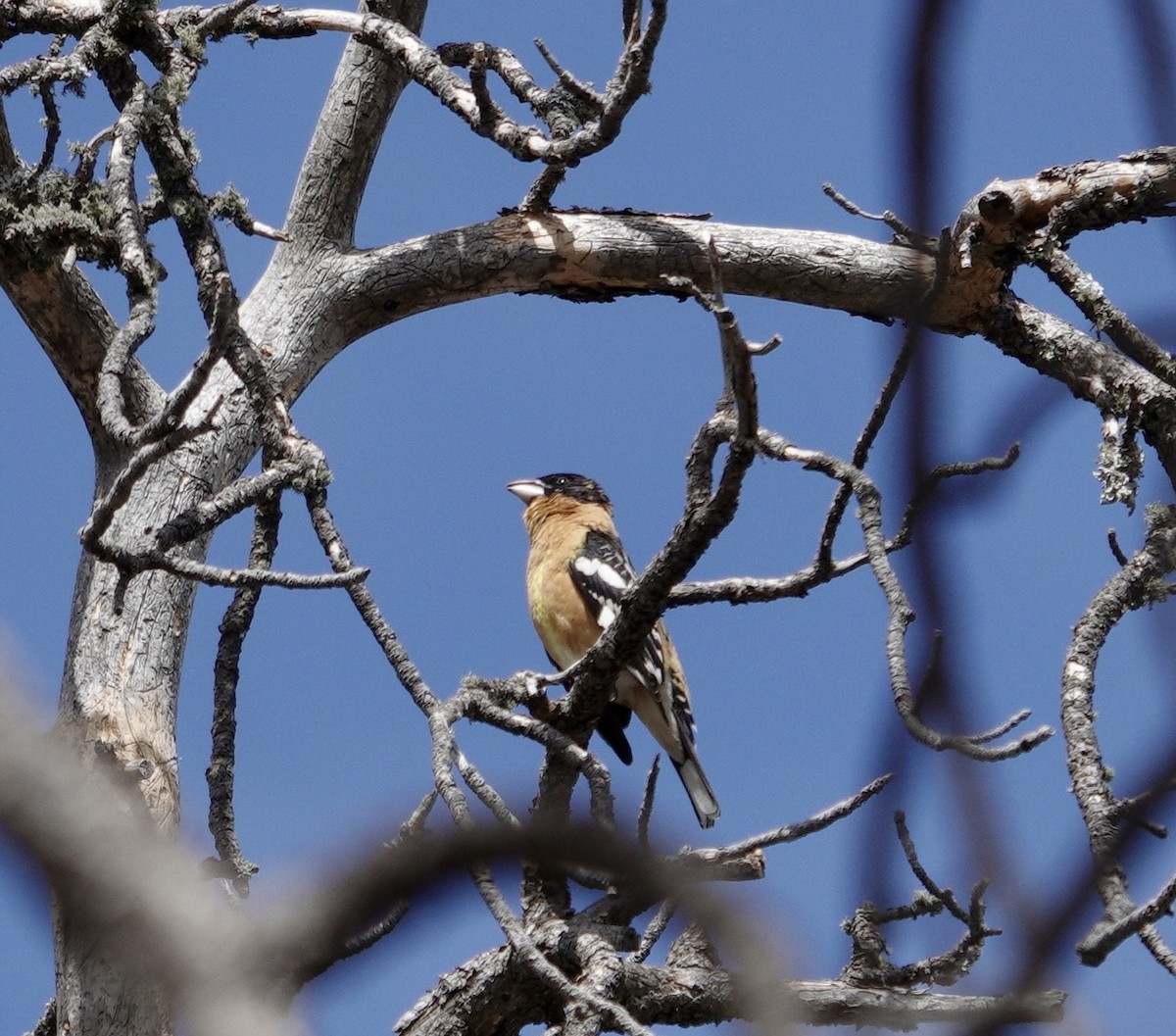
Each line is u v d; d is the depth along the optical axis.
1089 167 12.14
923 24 3.05
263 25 12.56
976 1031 2.62
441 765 7.54
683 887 2.37
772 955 2.36
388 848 2.13
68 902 1.86
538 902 8.88
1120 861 2.99
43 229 10.66
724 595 9.59
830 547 9.19
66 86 11.05
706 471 8.35
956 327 12.74
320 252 12.95
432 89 12.05
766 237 13.20
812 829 7.51
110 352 8.52
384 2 12.90
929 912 8.38
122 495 7.44
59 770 1.83
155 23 11.32
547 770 9.05
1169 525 8.41
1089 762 7.50
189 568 7.63
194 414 11.48
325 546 9.20
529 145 11.38
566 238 13.03
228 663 9.59
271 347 12.39
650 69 10.42
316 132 13.19
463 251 12.99
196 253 10.62
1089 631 8.05
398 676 8.65
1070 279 11.71
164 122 10.66
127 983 2.01
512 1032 9.13
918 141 3.08
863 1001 8.04
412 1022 9.00
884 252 13.12
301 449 9.53
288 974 2.01
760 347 7.15
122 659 10.46
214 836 9.07
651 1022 8.59
